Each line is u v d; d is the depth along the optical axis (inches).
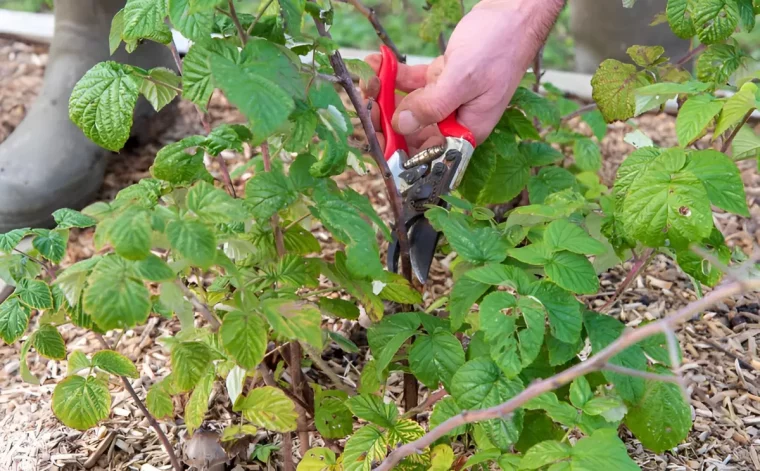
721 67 29.6
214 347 24.9
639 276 39.9
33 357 35.5
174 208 21.7
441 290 39.0
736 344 36.1
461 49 28.6
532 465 21.3
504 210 41.4
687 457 30.7
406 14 73.2
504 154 31.1
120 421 31.9
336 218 22.4
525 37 29.3
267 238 26.2
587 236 25.0
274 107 19.2
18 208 41.0
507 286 24.9
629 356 24.9
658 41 52.5
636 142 30.2
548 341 24.6
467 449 29.6
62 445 30.9
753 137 27.3
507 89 29.4
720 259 25.9
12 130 48.2
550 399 22.8
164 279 20.6
